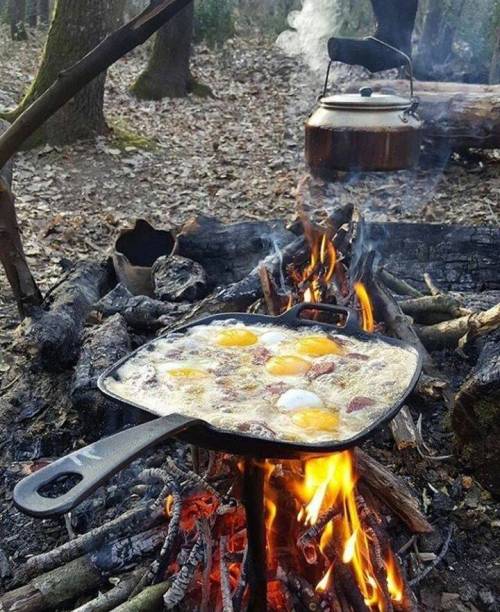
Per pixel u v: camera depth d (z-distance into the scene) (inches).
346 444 57.0
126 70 480.4
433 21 414.0
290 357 75.3
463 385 97.1
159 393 68.6
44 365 121.6
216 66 499.2
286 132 370.6
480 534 90.3
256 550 65.9
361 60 139.7
